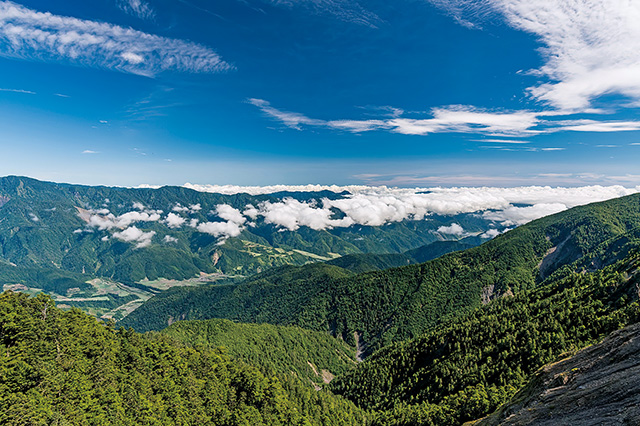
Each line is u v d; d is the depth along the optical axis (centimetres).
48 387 8394
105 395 9162
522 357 13762
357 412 17588
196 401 11569
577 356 5706
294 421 12988
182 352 14562
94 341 11562
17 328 9962
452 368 16312
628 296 13312
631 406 3566
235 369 14800
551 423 4241
